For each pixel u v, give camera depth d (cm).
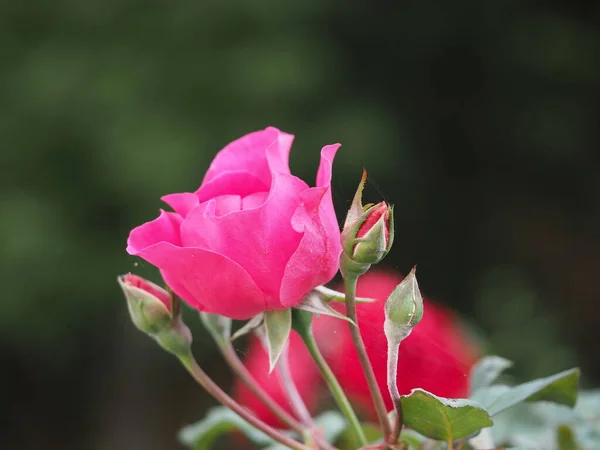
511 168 900
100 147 674
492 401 117
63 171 699
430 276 839
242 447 214
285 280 102
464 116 891
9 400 850
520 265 874
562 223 896
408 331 103
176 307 118
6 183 698
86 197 691
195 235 104
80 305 705
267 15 721
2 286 668
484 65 873
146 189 649
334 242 106
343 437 160
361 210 104
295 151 689
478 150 897
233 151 117
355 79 801
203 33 714
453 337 177
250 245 103
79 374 838
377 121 727
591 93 870
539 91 874
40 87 692
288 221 102
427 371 148
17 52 721
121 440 812
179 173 649
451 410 102
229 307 106
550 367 477
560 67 835
